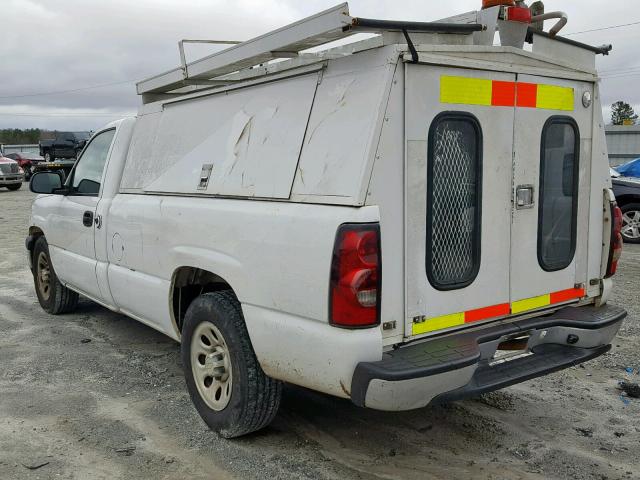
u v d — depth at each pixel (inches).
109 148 205.2
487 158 130.1
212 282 165.3
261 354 129.3
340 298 110.5
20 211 706.8
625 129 1232.8
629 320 245.0
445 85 121.2
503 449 142.3
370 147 111.2
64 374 189.0
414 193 118.6
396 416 158.7
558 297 149.7
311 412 160.7
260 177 132.6
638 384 180.9
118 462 136.6
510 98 133.0
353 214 110.0
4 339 224.7
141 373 189.6
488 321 135.0
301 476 130.0
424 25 116.3
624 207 459.8
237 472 131.7
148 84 187.0
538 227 142.3
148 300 172.9
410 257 119.4
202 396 151.1
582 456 139.4
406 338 120.6
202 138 157.5
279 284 122.6
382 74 113.3
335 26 110.3
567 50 147.0
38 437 148.0
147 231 168.4
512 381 128.0
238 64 143.9
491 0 133.9
